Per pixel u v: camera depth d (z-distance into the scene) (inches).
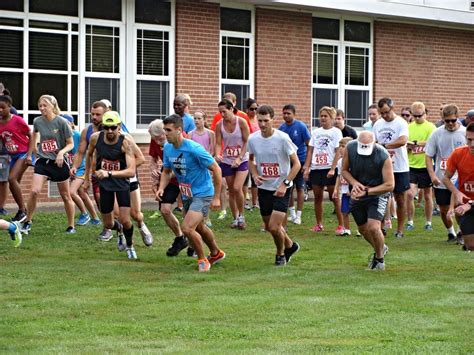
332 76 1245.7
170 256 676.7
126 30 1049.5
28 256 663.1
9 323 453.4
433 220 948.0
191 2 1093.8
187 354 391.9
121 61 1047.6
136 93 1059.9
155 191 753.0
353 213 631.8
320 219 848.3
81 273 599.2
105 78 1037.8
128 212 658.2
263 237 796.6
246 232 827.4
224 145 837.8
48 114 753.0
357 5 1217.4
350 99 1266.0
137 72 1059.9
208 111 1113.4
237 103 1145.4
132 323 455.2
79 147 741.9
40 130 757.3
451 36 1370.6
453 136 761.0
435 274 608.4
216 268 628.7
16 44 976.3
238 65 1143.6
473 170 649.0
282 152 633.0
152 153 753.0
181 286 559.2
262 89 1163.9
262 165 638.5
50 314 474.9
